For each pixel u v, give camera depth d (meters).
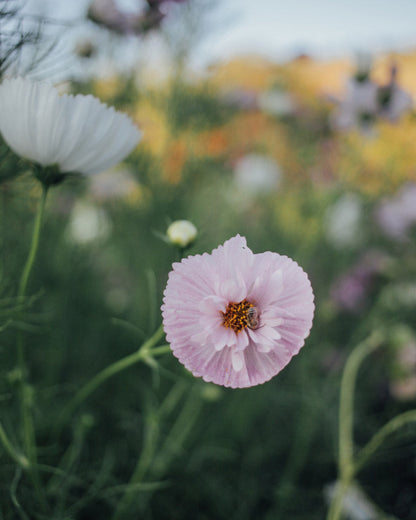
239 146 0.97
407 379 0.59
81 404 0.59
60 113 0.29
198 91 0.74
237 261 0.28
